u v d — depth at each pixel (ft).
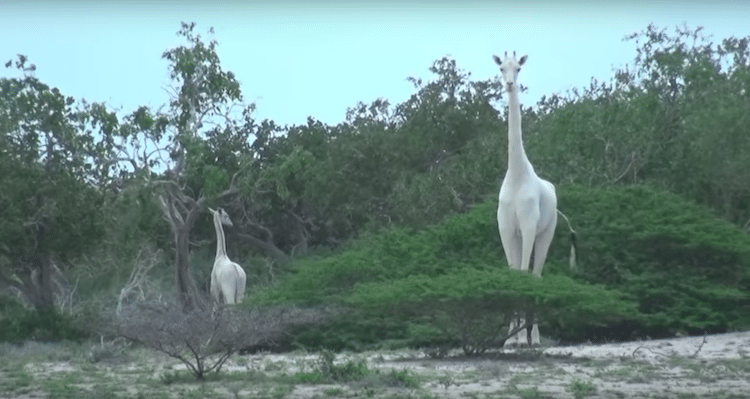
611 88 394.32
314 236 454.81
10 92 314.55
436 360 171.32
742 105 320.50
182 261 335.88
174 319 155.22
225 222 255.91
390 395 123.03
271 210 438.81
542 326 224.12
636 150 316.81
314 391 129.29
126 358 192.75
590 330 225.35
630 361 165.07
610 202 243.40
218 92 344.90
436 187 375.04
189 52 339.36
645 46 394.52
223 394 126.82
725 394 120.57
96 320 262.47
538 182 191.52
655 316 216.74
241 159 355.77
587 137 325.01
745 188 295.28
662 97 363.56
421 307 174.19
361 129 433.89
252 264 423.64
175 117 341.41
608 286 226.38
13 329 266.57
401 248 235.61
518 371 152.05
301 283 227.40
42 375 162.20
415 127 437.99
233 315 163.53
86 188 314.35
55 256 314.55
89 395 128.16
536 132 368.89
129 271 371.56
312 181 420.36
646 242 231.91
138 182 324.60
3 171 299.99
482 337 176.55
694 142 311.06
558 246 238.07
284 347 214.69
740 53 415.85
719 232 234.58
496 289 168.35
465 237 238.89
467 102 447.01
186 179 345.51
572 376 144.46
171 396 126.11
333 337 214.69
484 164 373.61
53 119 315.78
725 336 202.80
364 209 421.18
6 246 296.30
